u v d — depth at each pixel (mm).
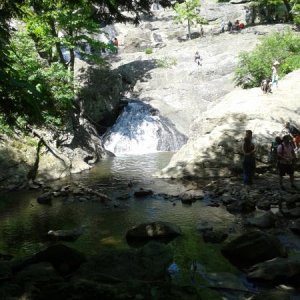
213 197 12258
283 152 12508
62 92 18766
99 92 26609
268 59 24484
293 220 9477
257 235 7285
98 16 9055
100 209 11508
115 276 5934
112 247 8180
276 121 16766
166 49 34625
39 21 20047
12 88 5793
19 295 5105
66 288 5098
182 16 37281
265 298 5352
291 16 37281
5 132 16547
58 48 22578
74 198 13141
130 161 20812
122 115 26172
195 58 30047
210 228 8984
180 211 10820
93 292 5047
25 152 17000
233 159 15633
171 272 6688
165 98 27406
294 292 5840
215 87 27578
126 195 12844
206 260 7203
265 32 34000
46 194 13289
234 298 5707
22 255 7953
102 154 22531
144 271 6086
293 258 6918
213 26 40281
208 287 6066
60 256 6730
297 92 19297
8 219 10844
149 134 24703
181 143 24781
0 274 6012
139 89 28391
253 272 6387
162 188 13984
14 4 7398
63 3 10062
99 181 15867
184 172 15797
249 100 18719
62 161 18000
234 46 31672
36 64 17734
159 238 8555
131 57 34188
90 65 28812
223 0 46625
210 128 17859
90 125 24406
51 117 18391
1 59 6012
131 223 9922
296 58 23750
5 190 15031
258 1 37656
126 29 42406
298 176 14641
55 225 10086
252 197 11648
